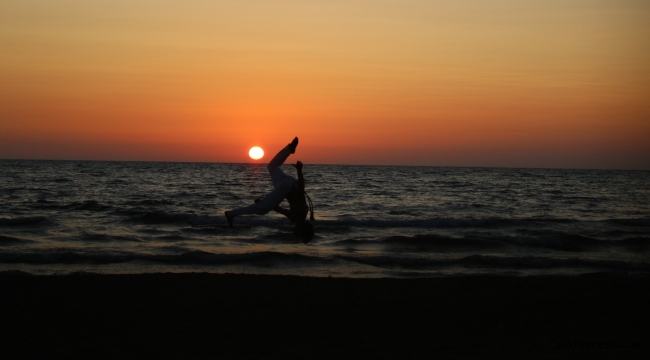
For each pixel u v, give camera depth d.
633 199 41.12
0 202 30.66
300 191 6.94
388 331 9.27
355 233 22.20
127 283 12.40
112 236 19.88
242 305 10.76
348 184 56.44
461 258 16.69
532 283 13.30
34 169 81.12
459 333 9.23
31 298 10.93
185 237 20.34
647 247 19.44
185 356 7.83
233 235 21.02
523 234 22.33
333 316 10.14
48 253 15.81
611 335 9.23
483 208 32.88
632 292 12.46
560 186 58.84
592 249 19.12
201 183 54.25
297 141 7.20
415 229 23.78
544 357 7.94
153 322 9.52
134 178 59.94
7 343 8.25
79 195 36.88
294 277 13.48
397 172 103.50
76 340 8.48
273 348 8.26
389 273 14.89
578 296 12.00
